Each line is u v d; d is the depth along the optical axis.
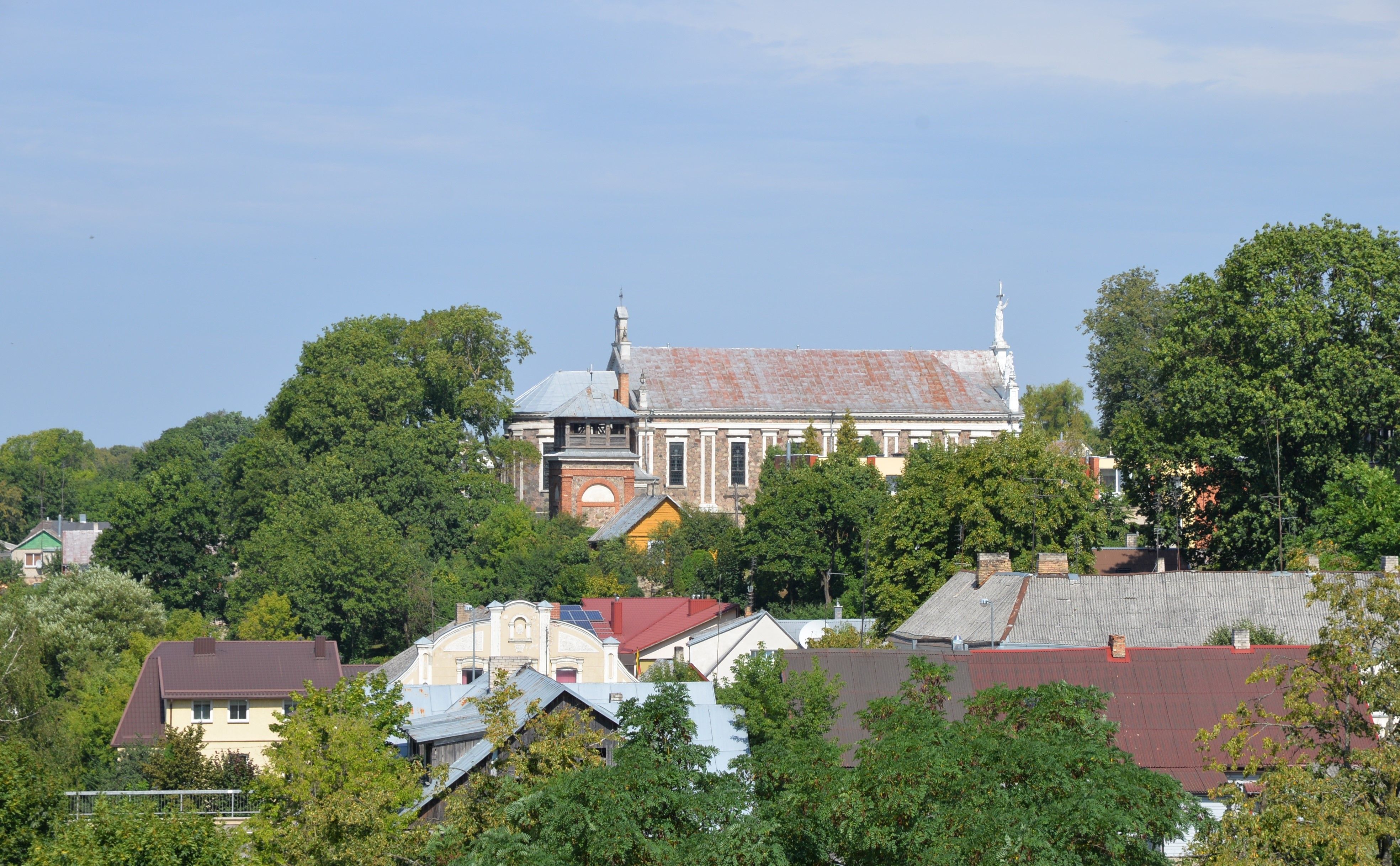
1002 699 53.97
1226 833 48.06
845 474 165.38
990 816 45.84
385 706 63.66
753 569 163.00
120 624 142.38
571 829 47.22
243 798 76.56
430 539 180.00
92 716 110.19
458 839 52.09
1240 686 73.56
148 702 107.62
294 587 157.25
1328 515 119.06
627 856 46.47
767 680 72.06
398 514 183.75
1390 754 47.88
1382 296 125.56
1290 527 122.50
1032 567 115.25
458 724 70.94
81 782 92.94
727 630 121.56
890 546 126.25
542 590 169.25
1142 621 91.75
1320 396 121.81
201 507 184.75
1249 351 128.50
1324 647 52.44
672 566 176.50
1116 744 70.00
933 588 118.88
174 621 149.75
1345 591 62.78
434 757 69.00
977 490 121.50
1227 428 126.12
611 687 85.69
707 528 182.50
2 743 68.69
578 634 116.06
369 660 158.38
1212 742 70.19
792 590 163.00
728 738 70.50
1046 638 91.12
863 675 75.50
